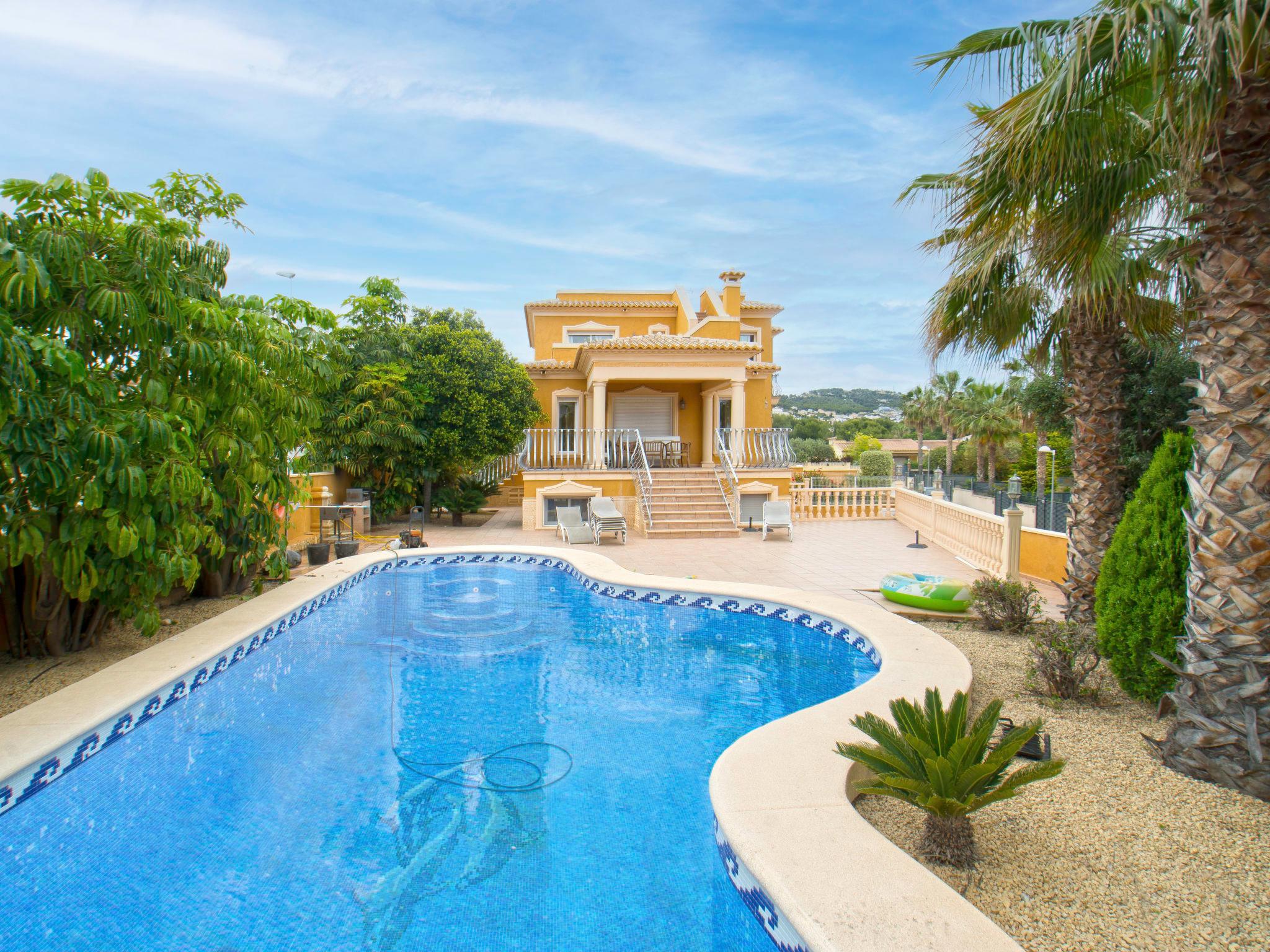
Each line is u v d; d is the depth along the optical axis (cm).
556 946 311
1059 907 293
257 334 740
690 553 1366
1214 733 399
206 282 706
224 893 349
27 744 414
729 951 308
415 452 1772
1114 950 267
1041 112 435
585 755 515
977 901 297
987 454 5728
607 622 888
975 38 498
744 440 1912
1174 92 390
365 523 1683
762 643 800
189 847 389
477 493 1964
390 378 1678
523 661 740
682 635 832
